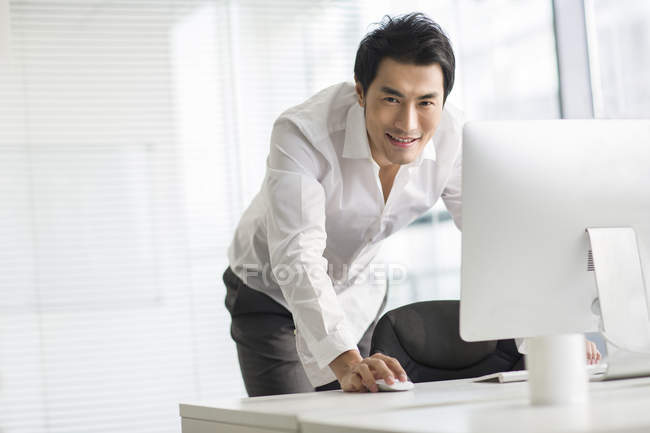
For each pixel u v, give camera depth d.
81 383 3.23
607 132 1.13
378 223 1.83
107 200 3.29
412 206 1.87
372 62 1.45
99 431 3.24
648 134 1.15
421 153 1.72
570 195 1.11
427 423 0.76
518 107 3.52
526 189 1.10
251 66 3.44
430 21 1.46
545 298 1.11
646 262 1.13
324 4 3.52
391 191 1.75
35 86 3.24
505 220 1.09
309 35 3.50
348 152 1.64
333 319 1.38
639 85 3.22
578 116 3.52
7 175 3.21
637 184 1.13
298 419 0.91
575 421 0.72
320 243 1.50
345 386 1.29
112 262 3.29
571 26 3.54
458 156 1.84
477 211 1.09
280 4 3.48
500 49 3.54
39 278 3.22
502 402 0.96
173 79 3.36
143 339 3.30
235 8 3.44
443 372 1.69
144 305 3.31
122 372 3.28
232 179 3.40
